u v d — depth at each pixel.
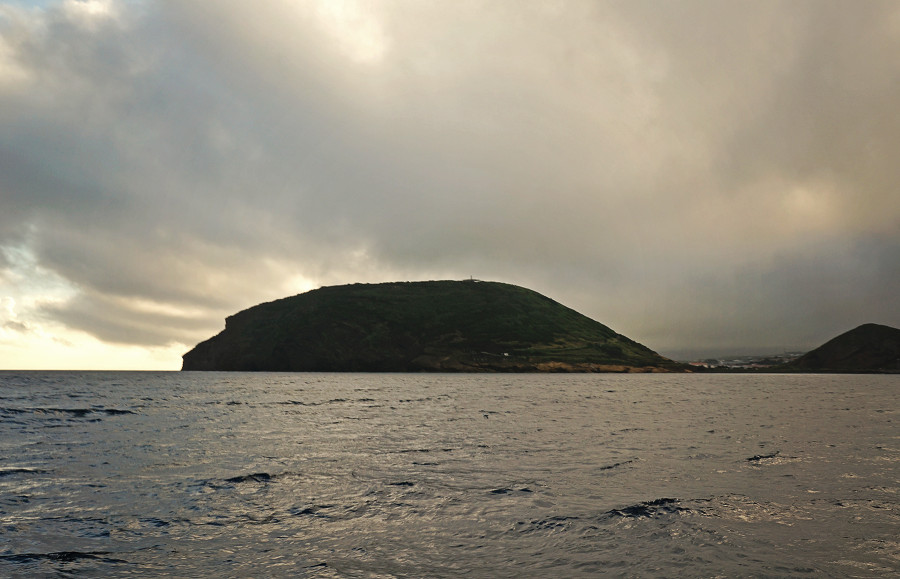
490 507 13.66
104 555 10.13
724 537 11.16
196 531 11.66
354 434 29.30
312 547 10.65
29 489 15.57
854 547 10.45
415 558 10.05
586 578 9.04
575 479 17.14
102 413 42.66
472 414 42.72
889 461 20.30
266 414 42.16
